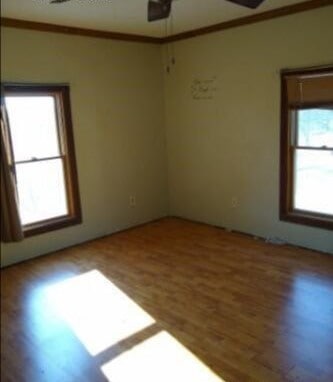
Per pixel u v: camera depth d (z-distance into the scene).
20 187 3.85
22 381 2.18
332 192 3.69
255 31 3.87
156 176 5.05
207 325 2.65
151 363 2.29
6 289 3.30
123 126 4.55
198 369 2.21
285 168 3.91
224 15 3.73
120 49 4.38
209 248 4.06
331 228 3.68
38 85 3.72
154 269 3.60
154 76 4.80
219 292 3.11
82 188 4.27
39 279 3.48
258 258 3.74
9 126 3.57
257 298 2.98
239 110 4.18
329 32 3.36
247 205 4.35
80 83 4.08
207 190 4.75
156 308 2.90
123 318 2.78
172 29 4.25
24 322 2.78
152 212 5.08
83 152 4.22
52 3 2.85
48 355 2.40
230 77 4.19
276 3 3.42
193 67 4.52
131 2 3.10
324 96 3.47
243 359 2.28
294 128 3.83
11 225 3.65
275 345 2.39
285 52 3.69
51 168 4.06
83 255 4.01
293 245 4.02
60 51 3.87
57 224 4.11
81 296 3.14
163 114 4.99
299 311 2.77
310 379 2.09
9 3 3.01
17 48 3.56
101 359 2.34
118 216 4.68
